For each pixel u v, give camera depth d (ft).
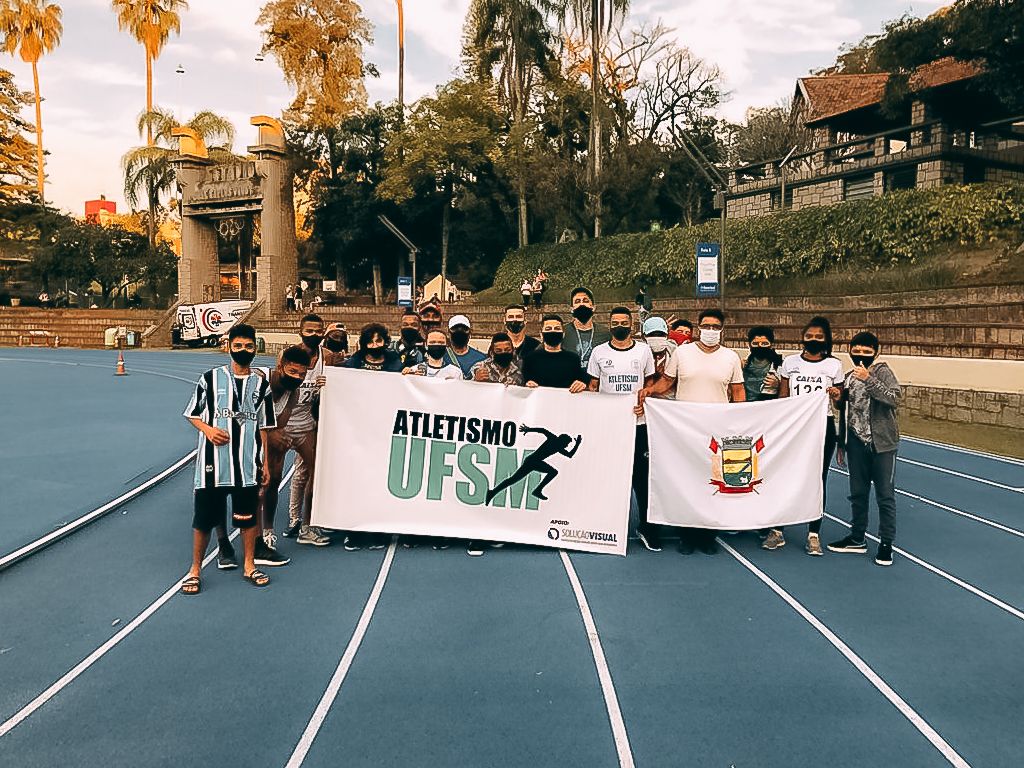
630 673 14.35
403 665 14.64
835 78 104.22
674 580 19.49
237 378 18.71
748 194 99.40
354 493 21.80
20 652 15.19
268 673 14.32
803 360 22.88
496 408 21.97
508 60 114.01
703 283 61.98
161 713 12.89
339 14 145.18
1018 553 21.75
